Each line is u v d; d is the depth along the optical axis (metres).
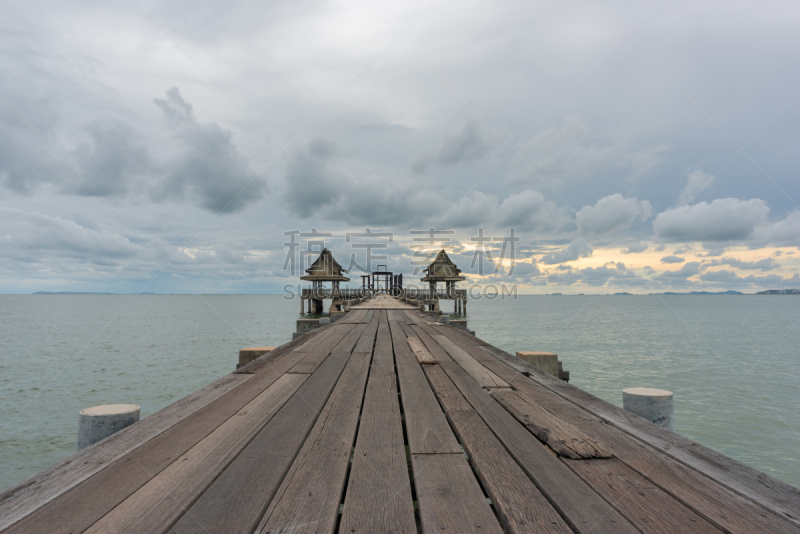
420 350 6.47
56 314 81.62
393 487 2.02
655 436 2.71
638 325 51.09
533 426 2.89
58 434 11.59
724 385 17.38
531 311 93.44
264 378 4.59
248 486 2.02
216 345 29.80
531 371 4.96
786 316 75.31
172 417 3.15
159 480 2.07
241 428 2.90
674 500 1.87
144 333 39.12
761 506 1.80
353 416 3.23
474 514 1.77
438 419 3.17
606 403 3.51
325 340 7.86
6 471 9.34
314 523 1.69
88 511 1.76
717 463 2.26
